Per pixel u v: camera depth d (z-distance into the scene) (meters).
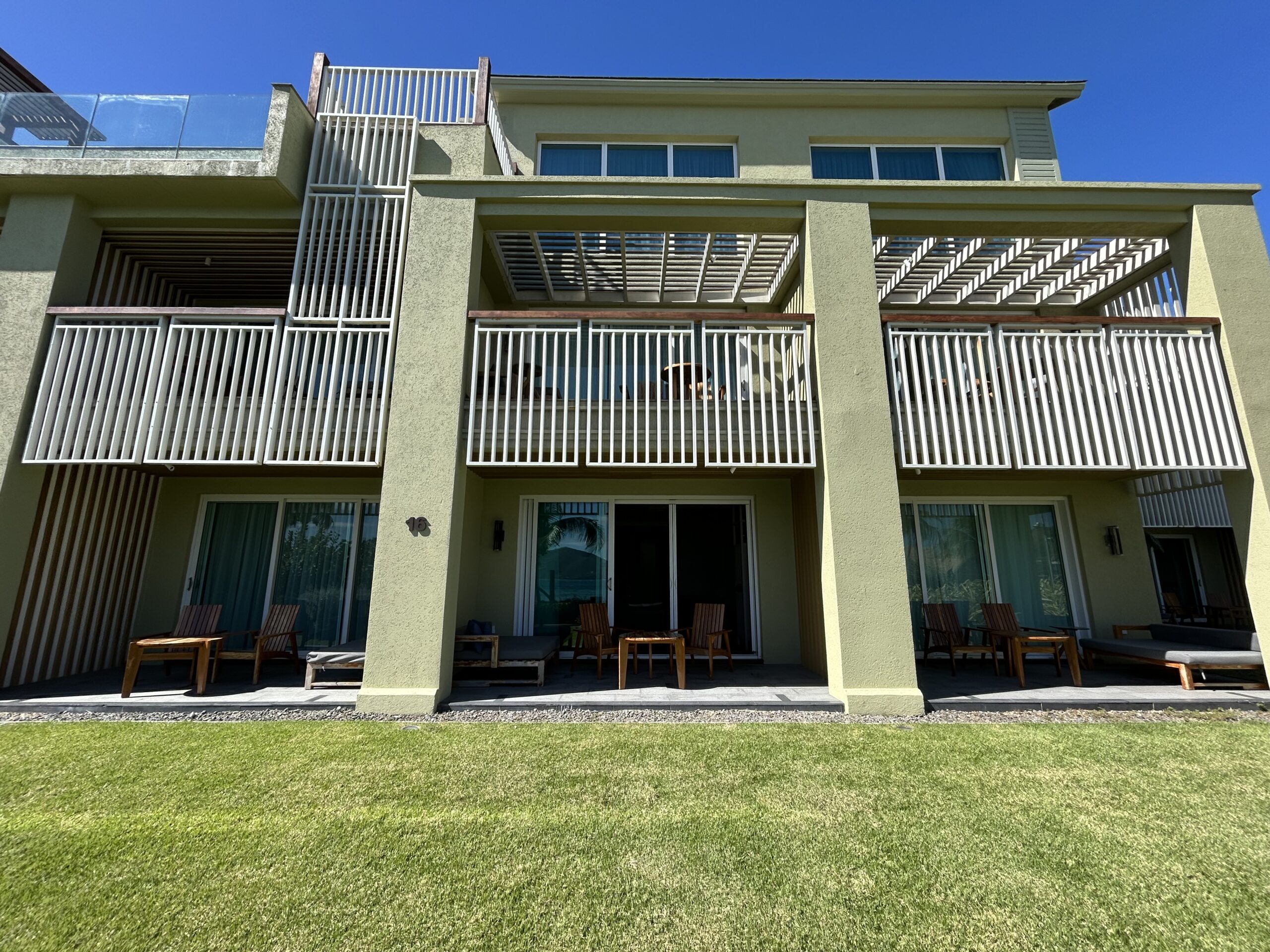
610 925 2.16
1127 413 5.77
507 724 4.80
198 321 6.34
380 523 5.45
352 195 6.47
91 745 4.15
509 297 8.23
